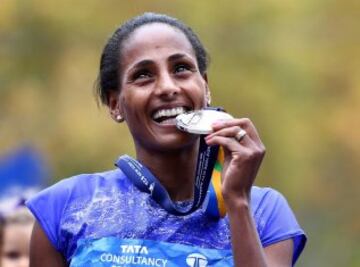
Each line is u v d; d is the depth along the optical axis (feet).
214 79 120.67
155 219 30.19
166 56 30.48
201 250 29.76
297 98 126.00
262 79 123.24
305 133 127.34
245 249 28.99
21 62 120.37
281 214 31.04
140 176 30.76
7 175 97.14
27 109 119.24
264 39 123.85
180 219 30.12
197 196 29.89
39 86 119.96
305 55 128.36
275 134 122.11
